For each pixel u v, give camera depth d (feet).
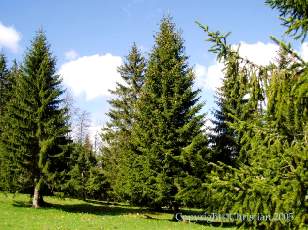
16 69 152.87
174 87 96.78
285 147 21.93
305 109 21.27
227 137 101.09
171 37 102.37
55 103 110.83
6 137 111.45
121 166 129.39
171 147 94.27
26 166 107.04
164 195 92.07
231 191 22.80
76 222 83.05
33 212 96.37
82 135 212.23
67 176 107.45
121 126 152.97
